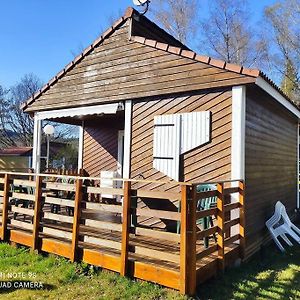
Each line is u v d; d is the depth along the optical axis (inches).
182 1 1018.7
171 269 176.1
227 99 242.5
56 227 246.8
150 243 219.5
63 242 225.8
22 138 1390.3
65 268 208.1
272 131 319.6
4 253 239.6
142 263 186.4
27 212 253.0
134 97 285.9
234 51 1053.8
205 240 194.2
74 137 1337.4
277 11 1093.1
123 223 192.5
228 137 240.2
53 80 343.0
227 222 211.5
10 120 1389.0
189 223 172.1
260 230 276.8
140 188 280.8
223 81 239.5
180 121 262.7
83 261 212.1
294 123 433.7
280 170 352.5
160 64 273.7
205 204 239.9
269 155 308.2
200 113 253.1
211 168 246.4
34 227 239.5
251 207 254.5
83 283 189.0
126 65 295.0
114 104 303.4
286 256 263.0
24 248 249.3
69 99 331.0
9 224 271.3
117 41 303.7
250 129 255.3
